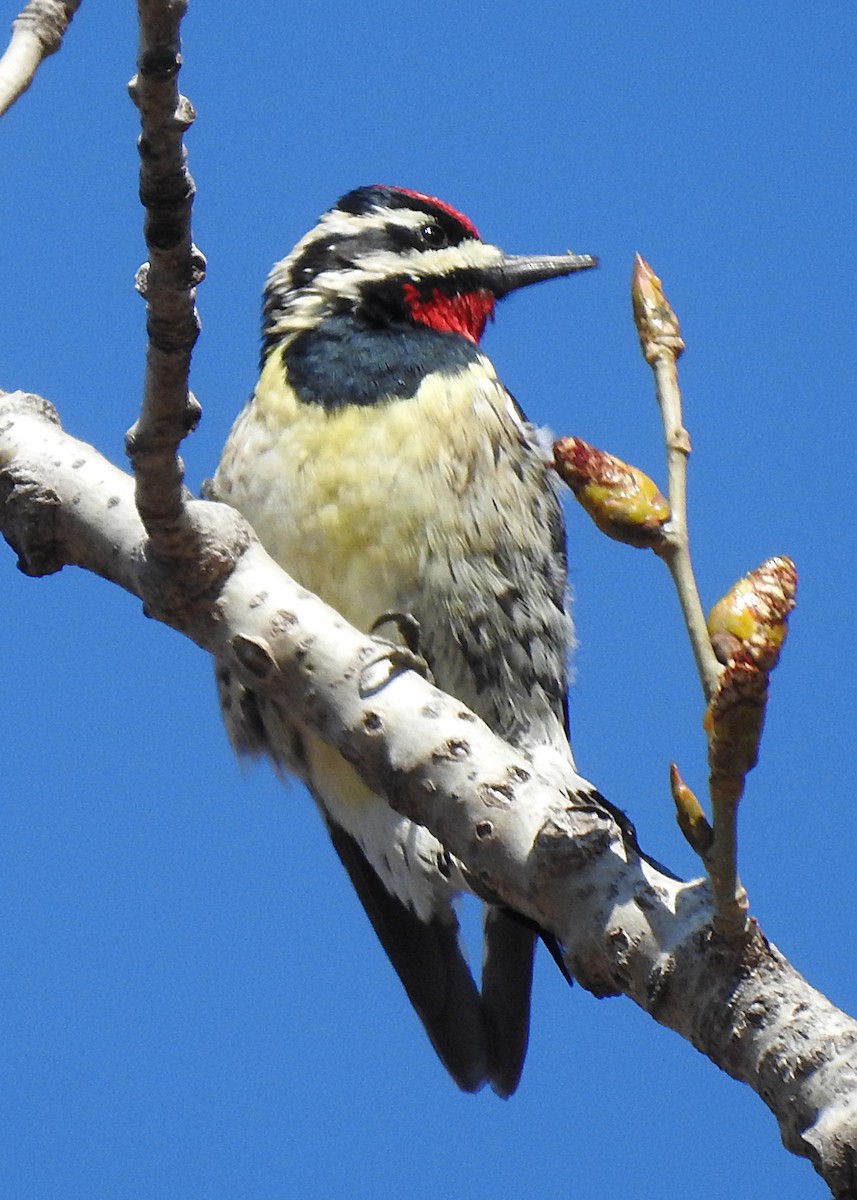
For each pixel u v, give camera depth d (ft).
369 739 20.49
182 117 17.35
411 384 30.96
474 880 21.06
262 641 21.18
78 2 23.93
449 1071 32.27
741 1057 17.26
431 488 30.30
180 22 16.78
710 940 17.61
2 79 23.08
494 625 30.83
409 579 30.30
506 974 32.76
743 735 15.74
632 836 21.01
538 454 31.99
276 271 35.09
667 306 17.62
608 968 18.44
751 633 15.47
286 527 30.17
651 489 16.49
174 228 18.15
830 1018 17.16
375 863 32.71
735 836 16.65
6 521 23.38
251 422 30.91
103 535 22.85
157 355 19.27
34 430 23.85
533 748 31.14
